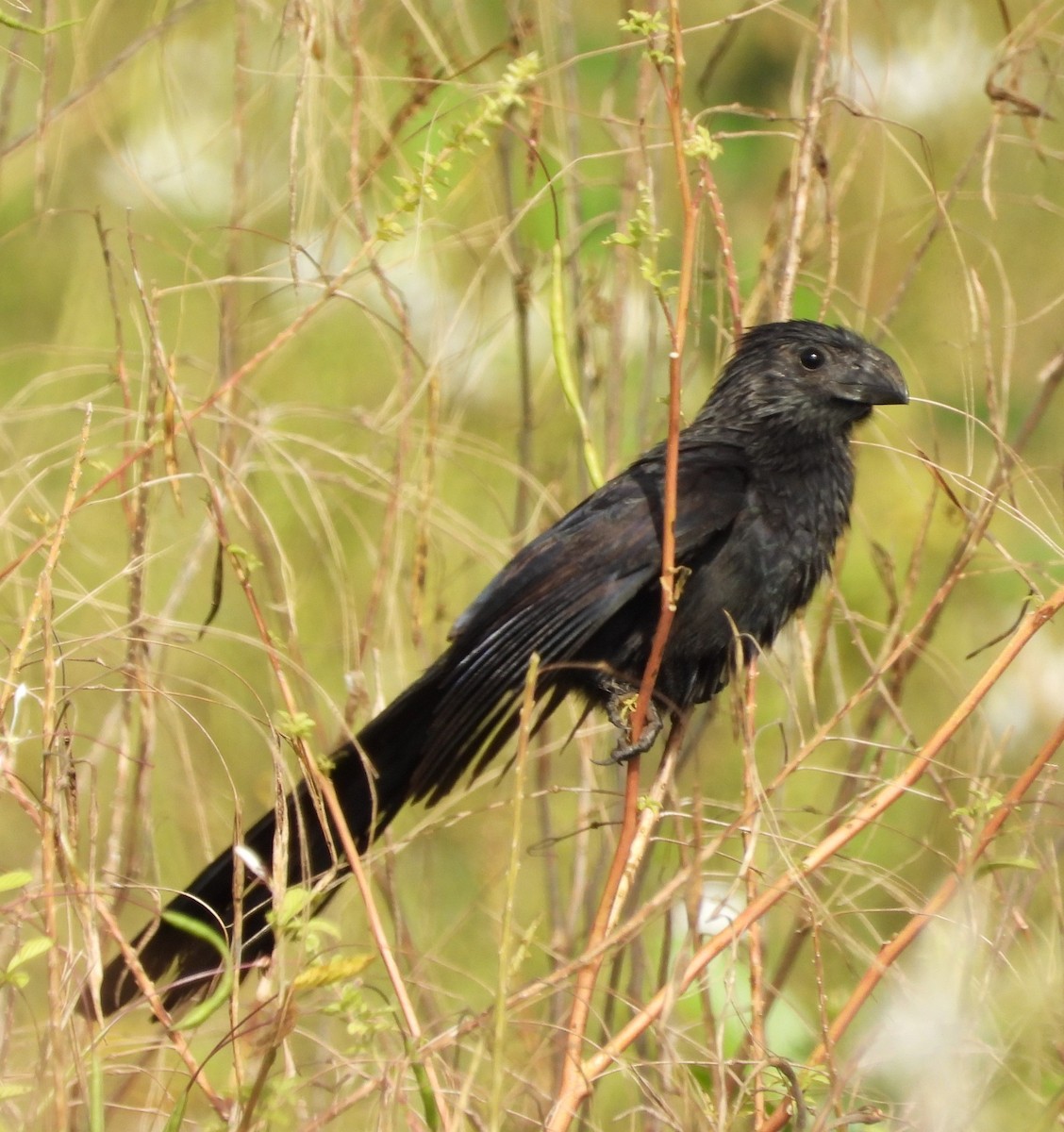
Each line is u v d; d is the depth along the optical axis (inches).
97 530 436.1
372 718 344.8
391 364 437.4
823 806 406.6
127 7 430.3
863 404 366.9
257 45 422.6
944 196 366.9
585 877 358.6
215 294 397.4
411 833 294.0
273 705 393.7
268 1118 225.5
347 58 385.1
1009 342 352.5
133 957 251.8
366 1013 231.0
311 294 434.9
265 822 319.0
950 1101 251.1
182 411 293.1
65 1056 248.7
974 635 464.8
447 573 456.4
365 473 409.1
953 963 269.9
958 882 268.1
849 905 308.3
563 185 391.5
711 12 478.6
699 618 356.2
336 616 445.4
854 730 362.0
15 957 236.8
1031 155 450.3
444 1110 234.7
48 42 357.1
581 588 346.3
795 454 365.1
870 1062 266.7
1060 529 331.9
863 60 439.8
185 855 396.5
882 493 489.4
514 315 407.5
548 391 452.1
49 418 453.1
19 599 325.7
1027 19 370.3
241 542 420.5
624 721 350.9
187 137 436.5
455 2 404.2
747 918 263.7
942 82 448.5
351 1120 292.8
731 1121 262.2
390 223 298.7
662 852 363.3
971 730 397.7
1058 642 437.1
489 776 382.6
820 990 260.2
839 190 355.3
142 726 317.7
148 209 456.4
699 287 359.3
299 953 235.9
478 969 391.5
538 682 351.3
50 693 252.5
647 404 372.8
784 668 363.9
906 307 462.3
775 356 368.2
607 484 359.6
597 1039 343.9
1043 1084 267.3
